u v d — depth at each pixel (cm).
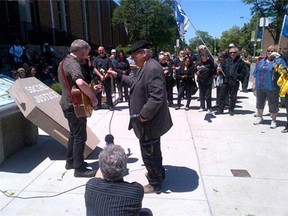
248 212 342
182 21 936
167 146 562
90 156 516
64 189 399
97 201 206
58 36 2097
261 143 575
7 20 1761
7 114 470
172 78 923
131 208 205
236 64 798
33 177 436
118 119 786
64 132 480
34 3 1933
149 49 360
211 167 465
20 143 552
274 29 4266
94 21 3428
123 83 404
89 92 398
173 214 338
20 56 1346
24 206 358
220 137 617
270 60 659
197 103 1015
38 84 561
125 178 428
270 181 417
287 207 352
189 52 976
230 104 820
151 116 346
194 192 387
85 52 412
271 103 667
